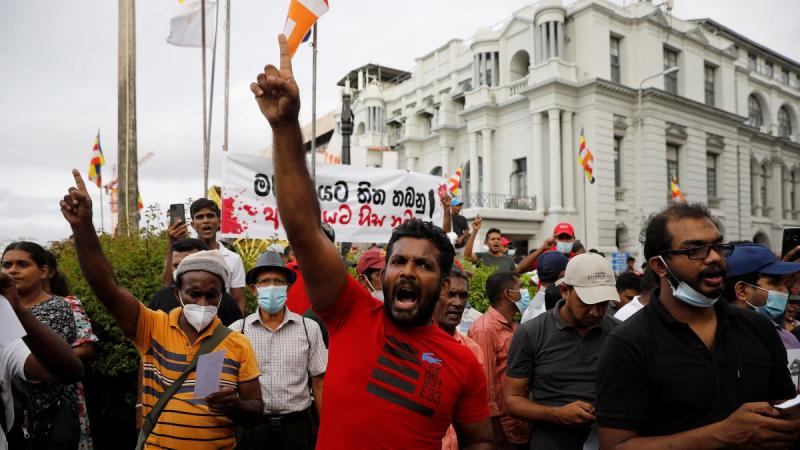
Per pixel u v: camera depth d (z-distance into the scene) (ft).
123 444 15.76
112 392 15.46
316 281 6.57
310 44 26.68
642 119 76.95
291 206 6.12
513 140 82.64
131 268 16.33
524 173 81.82
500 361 12.86
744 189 96.84
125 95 27.53
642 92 76.23
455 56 102.42
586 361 10.53
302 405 11.47
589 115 74.08
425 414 6.25
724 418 6.15
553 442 10.21
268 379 11.30
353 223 23.31
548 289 15.15
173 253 13.29
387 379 6.26
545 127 77.71
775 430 5.28
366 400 6.18
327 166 23.09
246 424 9.18
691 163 82.99
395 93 119.96
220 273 9.48
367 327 6.61
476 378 6.84
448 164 97.81
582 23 76.69
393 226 24.34
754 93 107.96
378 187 24.00
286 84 5.88
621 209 75.51
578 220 74.43
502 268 24.63
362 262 13.84
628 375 6.44
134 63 27.76
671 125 80.07
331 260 6.53
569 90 75.15
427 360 6.45
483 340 12.84
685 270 6.40
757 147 104.42
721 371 6.30
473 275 22.79
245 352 9.55
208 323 9.37
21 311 7.51
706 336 6.55
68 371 8.09
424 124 110.83
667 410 6.34
